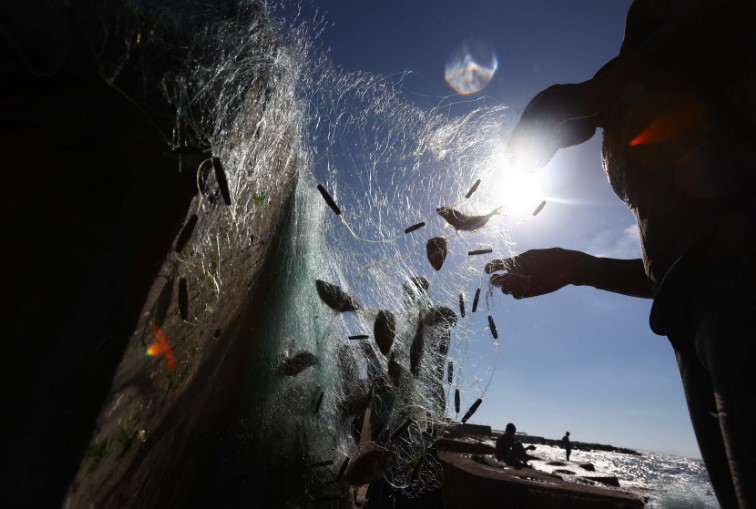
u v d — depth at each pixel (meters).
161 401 0.84
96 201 0.68
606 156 1.52
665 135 1.27
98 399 0.59
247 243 1.14
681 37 1.27
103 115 0.73
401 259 1.96
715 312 1.03
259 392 1.79
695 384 1.17
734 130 1.15
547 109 1.55
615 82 1.42
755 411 0.90
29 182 0.67
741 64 1.14
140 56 0.75
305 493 1.75
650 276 1.34
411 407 2.12
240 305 1.30
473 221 1.60
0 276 0.60
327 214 2.02
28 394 0.55
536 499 3.44
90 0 0.70
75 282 0.62
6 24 0.65
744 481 0.89
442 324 2.03
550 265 1.83
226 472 1.66
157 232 0.69
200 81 0.81
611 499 3.29
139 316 0.64
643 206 1.32
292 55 1.36
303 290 1.90
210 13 0.95
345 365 2.19
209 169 0.77
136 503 0.97
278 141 1.25
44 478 0.54
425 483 2.95
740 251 1.02
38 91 0.72
